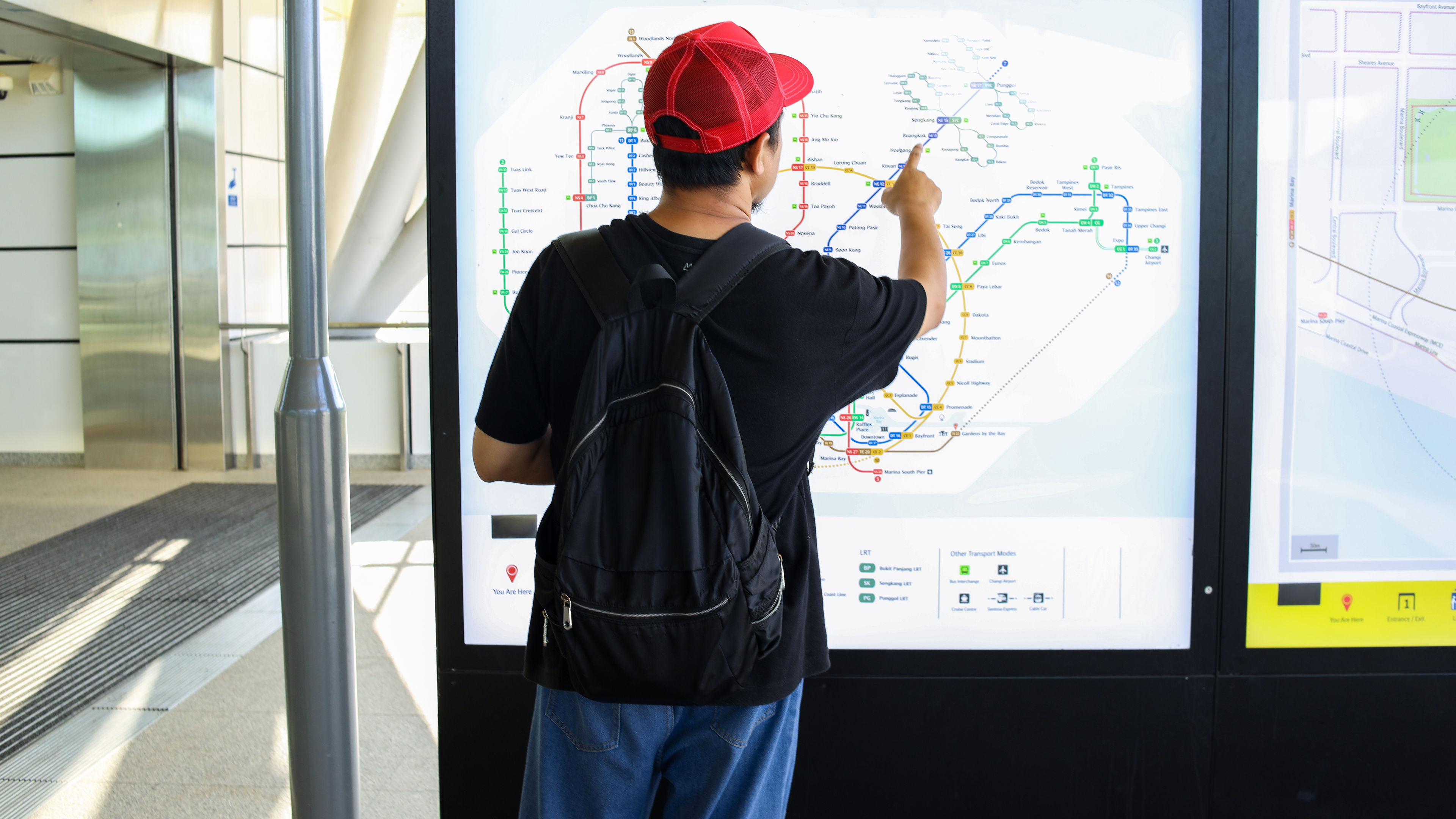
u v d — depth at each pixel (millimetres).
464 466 1813
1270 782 1859
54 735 2600
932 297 1253
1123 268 1776
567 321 1168
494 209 1774
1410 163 1744
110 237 6137
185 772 2387
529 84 1757
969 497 1819
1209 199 1746
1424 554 1812
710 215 1189
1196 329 1779
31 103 6133
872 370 1183
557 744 1221
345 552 1269
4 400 6402
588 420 1084
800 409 1133
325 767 1276
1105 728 1851
